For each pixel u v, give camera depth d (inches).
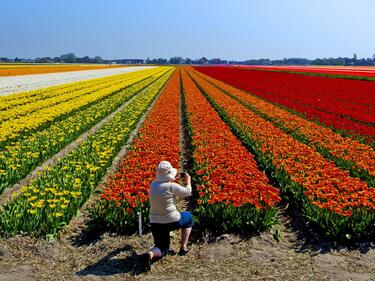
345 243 340.8
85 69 4178.2
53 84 1942.7
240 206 361.7
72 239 351.6
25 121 800.9
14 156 516.4
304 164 506.0
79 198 392.5
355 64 7598.4
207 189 410.9
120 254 324.2
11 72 3080.7
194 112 999.0
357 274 294.8
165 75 3019.2
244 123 836.6
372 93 1453.0
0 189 430.9
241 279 287.9
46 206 366.6
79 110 1056.2
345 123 845.8
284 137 698.8
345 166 536.4
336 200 391.2
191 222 325.4
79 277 291.4
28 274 293.3
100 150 587.8
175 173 313.3
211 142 648.4
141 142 633.6
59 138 660.1
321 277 290.2
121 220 356.5
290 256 323.9
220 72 3479.3
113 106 1099.9
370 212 359.6
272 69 4099.4
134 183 421.4
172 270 301.7
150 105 1228.5
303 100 1272.1
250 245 337.4
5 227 336.5
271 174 514.6
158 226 306.7
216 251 326.6
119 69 4362.7
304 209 391.5
